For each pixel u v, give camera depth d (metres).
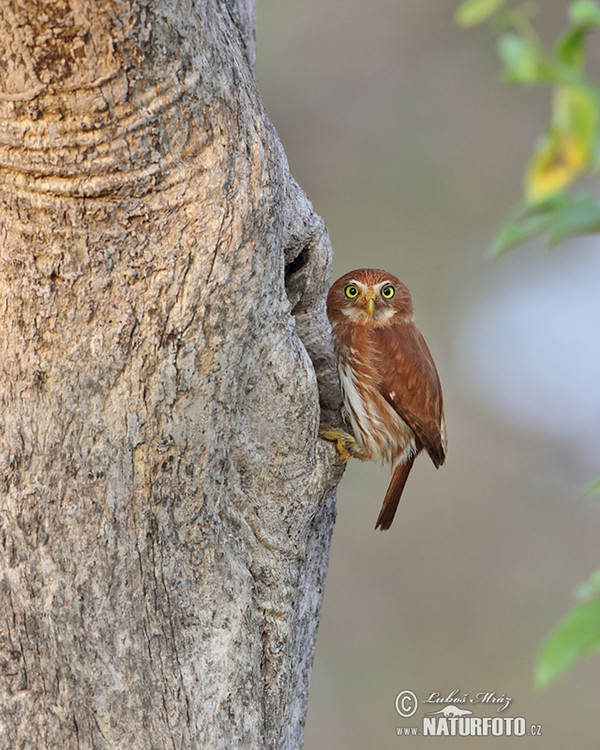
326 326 10.65
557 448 23.06
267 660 8.90
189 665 8.12
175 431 7.88
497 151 24.05
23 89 7.01
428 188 24.03
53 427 7.73
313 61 24.48
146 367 7.74
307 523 9.16
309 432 8.91
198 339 7.79
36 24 6.78
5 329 7.64
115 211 7.45
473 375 23.33
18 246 7.48
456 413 23.11
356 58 24.50
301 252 9.97
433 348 23.25
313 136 24.25
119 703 7.92
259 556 8.81
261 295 8.17
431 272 23.66
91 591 7.86
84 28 6.84
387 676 20.52
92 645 7.88
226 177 7.64
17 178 7.29
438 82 24.36
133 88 7.16
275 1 24.55
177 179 7.51
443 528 22.25
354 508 21.89
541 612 21.33
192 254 7.65
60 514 7.80
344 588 21.41
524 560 22.03
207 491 8.14
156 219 7.55
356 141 24.17
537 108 24.03
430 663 20.66
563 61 6.21
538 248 23.53
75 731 7.89
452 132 24.19
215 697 8.18
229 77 7.71
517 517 22.61
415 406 11.85
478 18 6.46
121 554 7.89
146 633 7.99
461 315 23.48
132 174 7.37
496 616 21.39
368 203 23.92
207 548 8.21
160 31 7.10
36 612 7.82
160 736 7.99
